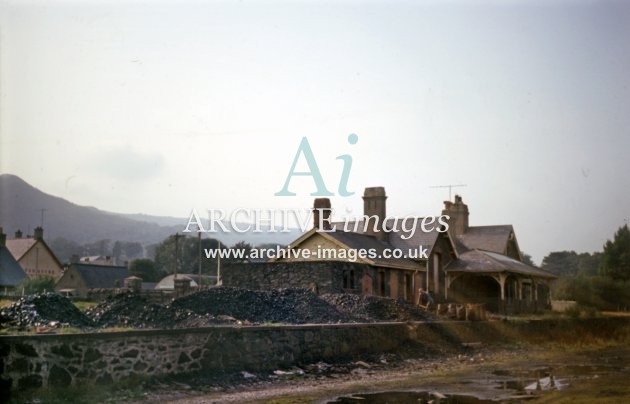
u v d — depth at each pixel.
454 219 60.53
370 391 20.61
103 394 16.62
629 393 20.72
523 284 55.81
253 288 40.09
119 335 17.42
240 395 18.75
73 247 177.12
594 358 32.47
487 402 18.92
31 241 77.12
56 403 15.30
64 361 16.11
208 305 28.95
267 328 22.48
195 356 19.64
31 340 15.50
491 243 58.41
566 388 21.73
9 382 15.07
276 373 22.02
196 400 17.53
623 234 73.06
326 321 30.69
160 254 108.38
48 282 54.22
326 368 23.97
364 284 40.97
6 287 53.78
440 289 49.25
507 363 29.39
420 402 18.80
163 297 39.78
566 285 69.25
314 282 38.53
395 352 28.98
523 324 39.16
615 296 68.88
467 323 35.25
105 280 79.00
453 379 23.67
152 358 18.28
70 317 22.09
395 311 35.31
